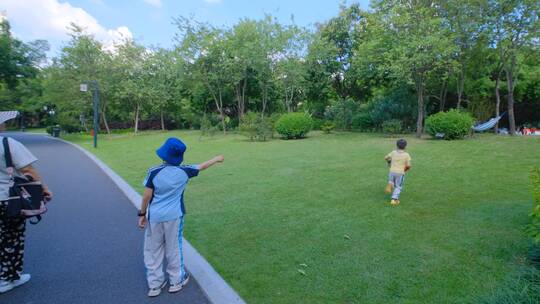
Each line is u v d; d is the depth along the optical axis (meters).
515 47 15.90
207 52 26.03
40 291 3.44
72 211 6.37
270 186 7.94
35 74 25.12
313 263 3.87
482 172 8.55
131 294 3.39
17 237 3.45
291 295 3.23
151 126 40.78
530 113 27.61
